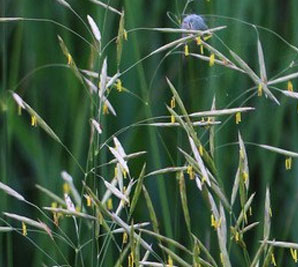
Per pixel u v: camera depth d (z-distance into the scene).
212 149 1.64
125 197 1.61
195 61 1.83
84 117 1.84
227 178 1.83
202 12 1.83
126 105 1.86
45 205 1.83
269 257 1.61
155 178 1.85
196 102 1.82
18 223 1.86
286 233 1.78
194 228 1.81
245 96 1.85
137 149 1.85
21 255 1.86
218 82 1.82
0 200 1.82
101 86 1.63
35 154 1.85
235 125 1.85
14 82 1.85
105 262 1.76
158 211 1.84
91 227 1.66
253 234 1.84
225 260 1.60
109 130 1.86
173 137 1.86
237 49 1.84
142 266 1.62
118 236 1.82
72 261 1.82
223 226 1.61
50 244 1.81
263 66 1.64
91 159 1.62
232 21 1.84
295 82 1.86
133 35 1.81
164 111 1.86
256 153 1.86
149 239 1.83
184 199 1.61
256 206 1.85
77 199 1.69
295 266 1.82
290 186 1.85
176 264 1.76
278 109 1.84
